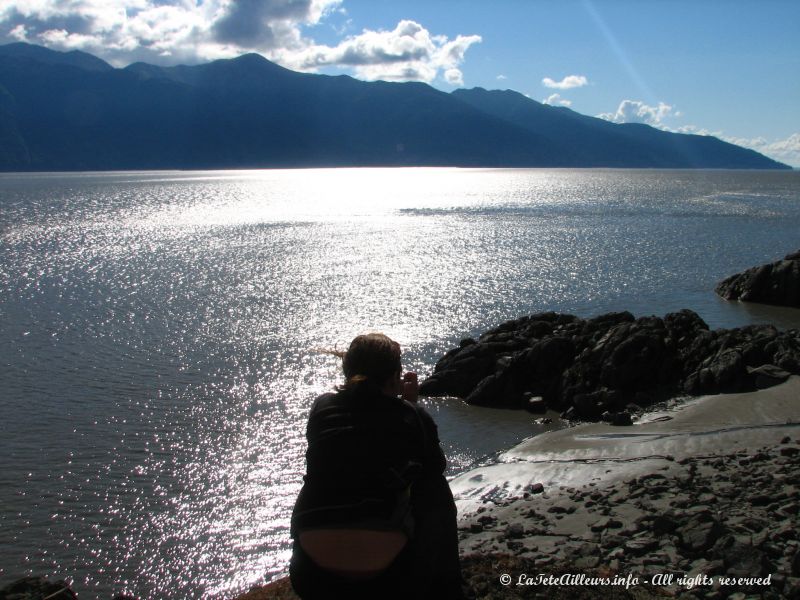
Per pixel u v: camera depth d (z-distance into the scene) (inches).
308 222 3299.7
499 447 724.7
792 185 7608.3
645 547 326.3
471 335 1190.9
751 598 267.6
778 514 351.9
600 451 601.9
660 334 906.7
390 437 150.4
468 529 419.5
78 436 753.6
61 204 4480.8
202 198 5310.0
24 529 560.1
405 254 2146.9
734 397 772.6
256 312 1359.5
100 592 487.8
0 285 1651.1
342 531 143.5
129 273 1817.2
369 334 169.0
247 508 601.6
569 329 1010.7
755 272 1510.8
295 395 895.1
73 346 1125.7
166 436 757.9
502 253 2167.8
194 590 490.0
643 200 4948.3
